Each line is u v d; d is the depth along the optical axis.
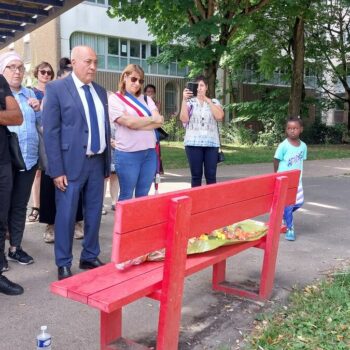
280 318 3.54
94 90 4.35
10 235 4.73
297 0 15.30
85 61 4.15
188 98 6.19
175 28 16.41
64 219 4.25
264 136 24.38
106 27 27.45
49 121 4.10
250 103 27.06
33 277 4.37
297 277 4.48
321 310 3.61
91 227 4.48
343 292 3.96
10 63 4.58
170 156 16.19
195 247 3.35
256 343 3.14
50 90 4.11
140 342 3.20
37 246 5.36
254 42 25.38
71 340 3.19
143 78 4.94
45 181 5.20
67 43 26.22
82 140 4.19
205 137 6.19
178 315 2.83
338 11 24.80
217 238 3.55
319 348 3.06
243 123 27.92
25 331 3.29
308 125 28.73
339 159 16.91
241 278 4.39
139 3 14.86
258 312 3.68
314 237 5.97
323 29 25.67
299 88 22.05
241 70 28.69
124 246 2.46
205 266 3.20
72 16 26.19
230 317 3.59
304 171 12.96
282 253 5.25
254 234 3.76
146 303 3.83
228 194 3.23
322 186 10.25
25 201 4.73
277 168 5.90
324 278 4.45
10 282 3.98
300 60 21.84
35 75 5.66
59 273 4.30
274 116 25.47
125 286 2.72
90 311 3.65
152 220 2.60
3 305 3.72
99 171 4.41
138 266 3.05
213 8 14.69
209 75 16.09
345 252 5.34
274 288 4.18
